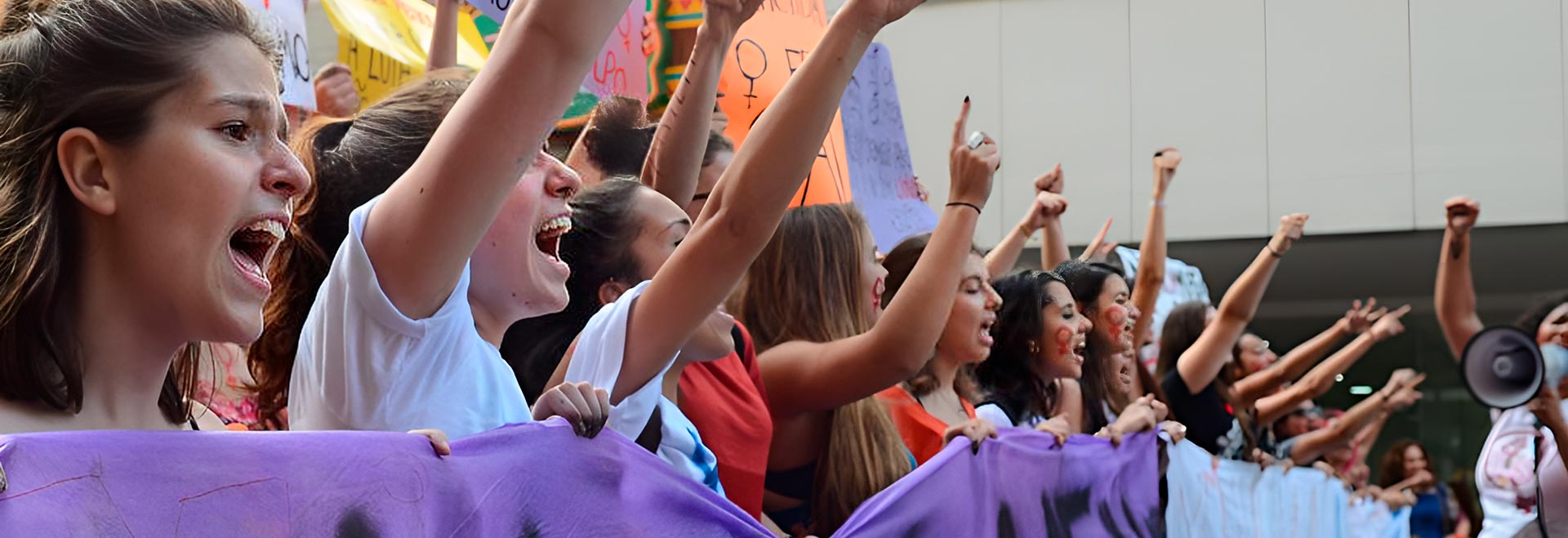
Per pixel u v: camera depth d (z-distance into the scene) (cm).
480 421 155
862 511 227
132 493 112
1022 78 859
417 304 142
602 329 183
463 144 135
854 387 236
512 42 135
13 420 113
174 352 124
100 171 116
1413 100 841
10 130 114
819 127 175
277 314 168
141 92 116
